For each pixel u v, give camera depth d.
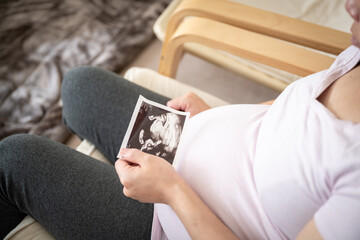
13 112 1.30
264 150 0.55
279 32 0.85
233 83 1.65
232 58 1.20
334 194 0.39
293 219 0.49
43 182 0.63
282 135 0.52
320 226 0.38
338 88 0.51
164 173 0.56
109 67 1.50
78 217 0.62
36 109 1.32
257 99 1.60
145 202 0.64
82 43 1.57
